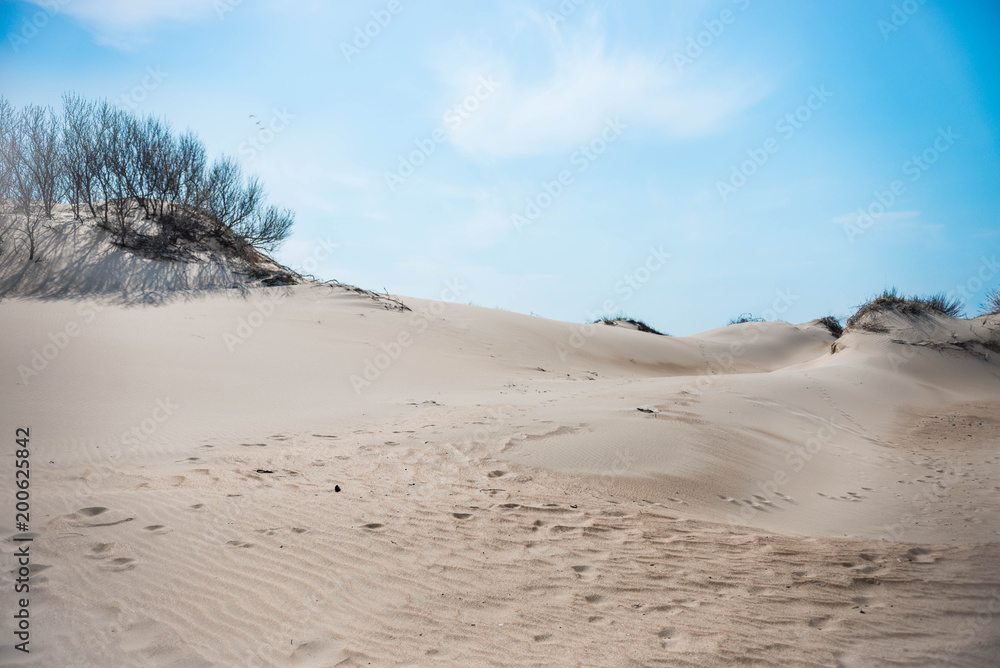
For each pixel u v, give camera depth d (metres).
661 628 3.95
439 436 9.94
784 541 5.86
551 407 12.80
